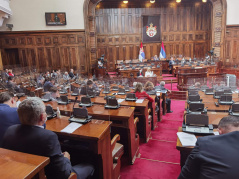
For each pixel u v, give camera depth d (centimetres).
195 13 1661
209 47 1667
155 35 1673
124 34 1650
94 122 272
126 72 1283
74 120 276
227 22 1498
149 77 1126
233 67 1424
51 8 1380
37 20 1384
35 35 1409
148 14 1647
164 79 1366
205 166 127
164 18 1662
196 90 673
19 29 1380
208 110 407
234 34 1511
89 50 1448
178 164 345
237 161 121
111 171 275
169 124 586
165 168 333
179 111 737
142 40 1667
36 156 142
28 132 173
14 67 1433
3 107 240
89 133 237
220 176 120
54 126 264
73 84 838
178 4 1647
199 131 253
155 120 551
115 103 368
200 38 1686
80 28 1422
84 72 1470
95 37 1463
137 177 309
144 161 358
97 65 1472
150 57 1698
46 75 1172
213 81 1086
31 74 1299
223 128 159
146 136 444
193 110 357
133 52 1677
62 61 1454
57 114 300
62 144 265
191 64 1329
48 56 1442
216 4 1502
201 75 1152
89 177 238
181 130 269
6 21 1362
